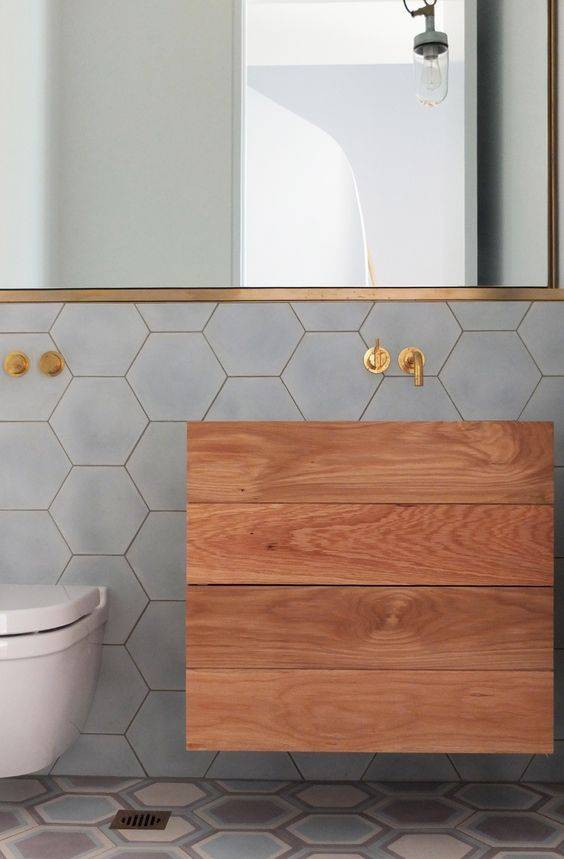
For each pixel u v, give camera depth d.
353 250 1.70
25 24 1.72
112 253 1.70
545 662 1.24
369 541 1.25
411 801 1.52
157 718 1.65
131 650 1.65
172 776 1.64
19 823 1.43
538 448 1.25
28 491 1.67
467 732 1.23
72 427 1.67
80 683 1.44
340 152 1.72
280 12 1.73
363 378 1.66
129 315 1.68
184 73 1.72
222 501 1.25
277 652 1.24
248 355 1.67
